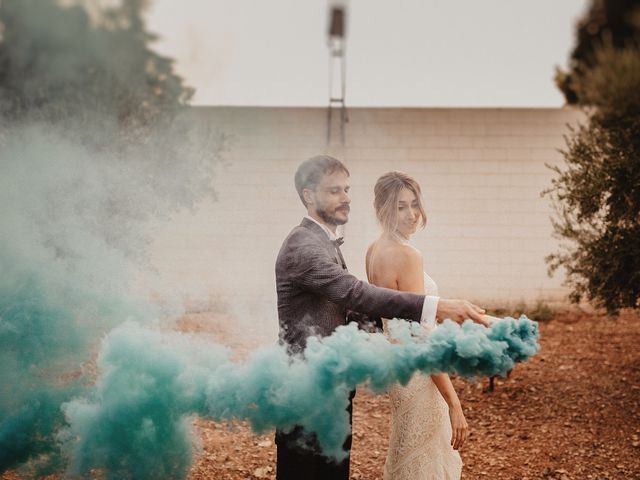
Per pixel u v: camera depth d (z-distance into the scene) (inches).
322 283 98.0
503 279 389.1
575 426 195.3
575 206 239.9
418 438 119.9
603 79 349.7
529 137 387.5
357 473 164.9
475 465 169.8
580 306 367.9
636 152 227.5
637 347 281.1
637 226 221.6
